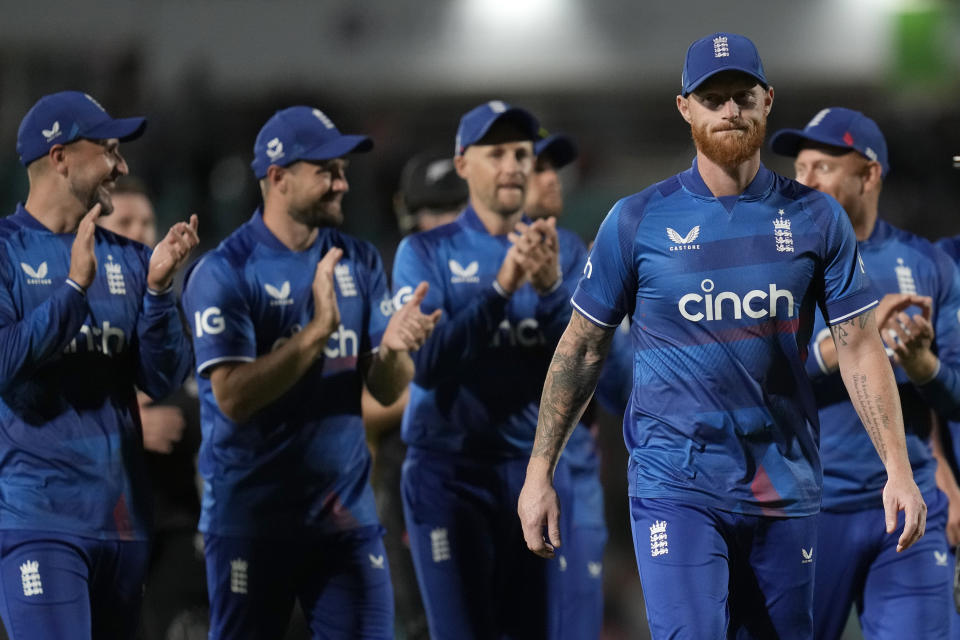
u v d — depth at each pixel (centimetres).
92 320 1669
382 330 1822
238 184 5053
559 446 1471
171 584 2056
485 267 1962
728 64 1371
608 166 5403
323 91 5350
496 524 1916
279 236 1791
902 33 5344
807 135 1820
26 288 1652
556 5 5516
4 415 1623
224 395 1697
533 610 1916
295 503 1741
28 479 1617
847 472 1744
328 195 1773
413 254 1972
